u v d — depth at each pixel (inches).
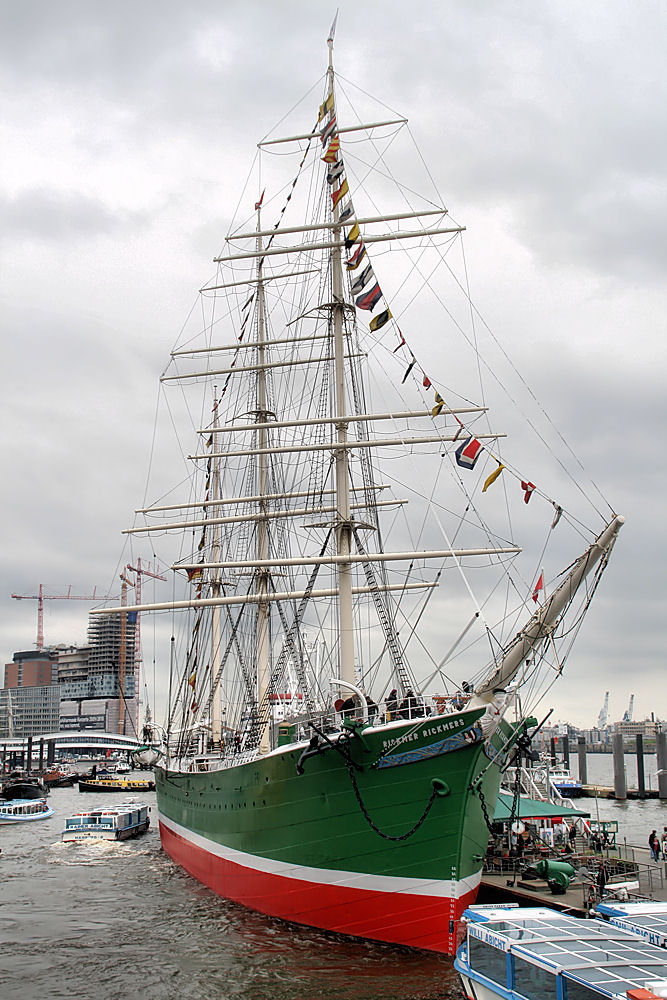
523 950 829.2
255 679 2177.7
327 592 1991.9
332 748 1226.6
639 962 792.9
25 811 3782.0
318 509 1908.2
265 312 2469.2
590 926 911.7
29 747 6909.5
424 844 1177.4
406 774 1182.9
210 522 2290.8
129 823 3043.8
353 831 1242.6
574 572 1142.3
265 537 2247.8
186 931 1391.5
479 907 1015.0
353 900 1247.5
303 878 1322.6
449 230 1787.6
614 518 1118.4
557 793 2063.2
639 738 4566.9
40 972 1198.3
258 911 1459.2
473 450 1274.6
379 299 1460.4
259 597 2150.6
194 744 2471.7
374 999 1035.9
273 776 1370.6
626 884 1278.3
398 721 1228.5
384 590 1815.9
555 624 1165.7
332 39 1847.9
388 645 1621.6
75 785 6776.6
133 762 2529.5
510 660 1181.1
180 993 1092.5
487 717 1158.3
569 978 766.5
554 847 1628.9
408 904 1190.3
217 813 1656.0
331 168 1830.7
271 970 1162.6
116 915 1558.8
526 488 1196.5
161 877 1983.3
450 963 1151.6
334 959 1198.3
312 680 1923.0
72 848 2640.3
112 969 1204.5
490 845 1628.9
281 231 1867.6
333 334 1860.2
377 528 1834.4
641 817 3494.1
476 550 1770.4
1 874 2098.9
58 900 1728.6
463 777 1147.9
